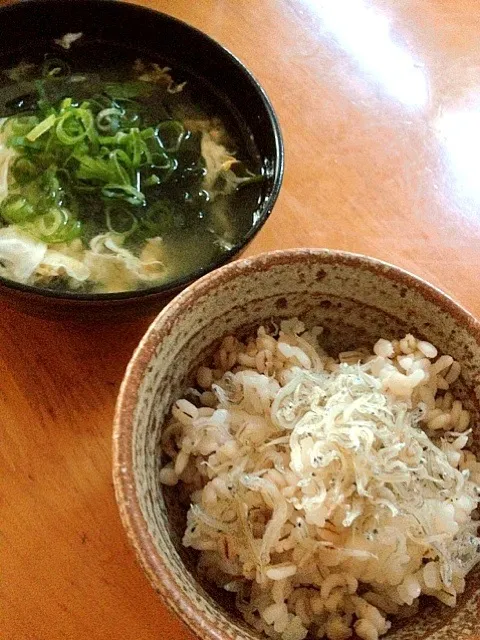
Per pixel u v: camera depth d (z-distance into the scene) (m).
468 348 0.23
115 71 0.32
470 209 0.33
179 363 0.23
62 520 0.25
